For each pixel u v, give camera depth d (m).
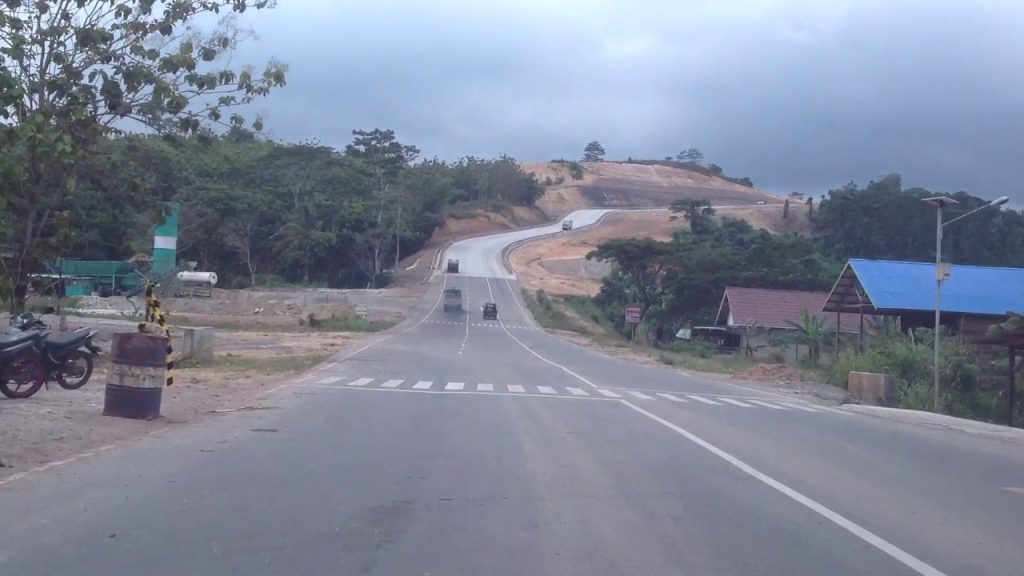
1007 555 8.55
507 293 99.81
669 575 7.45
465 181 162.62
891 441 17.45
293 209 96.62
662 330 75.75
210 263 90.06
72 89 18.42
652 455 13.84
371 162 115.69
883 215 88.75
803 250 79.19
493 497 10.30
